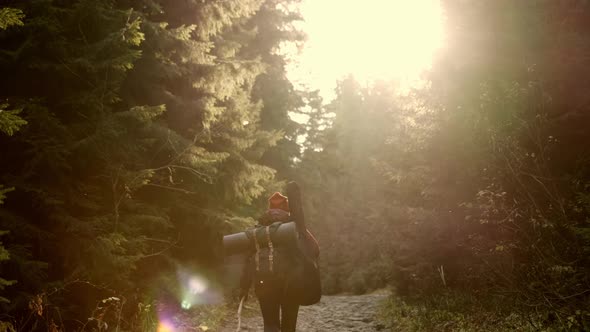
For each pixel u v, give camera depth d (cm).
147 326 817
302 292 621
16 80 680
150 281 928
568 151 905
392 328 970
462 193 1052
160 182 1012
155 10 938
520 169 784
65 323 727
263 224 661
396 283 1391
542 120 813
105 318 777
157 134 895
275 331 605
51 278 721
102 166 773
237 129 1148
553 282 627
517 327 688
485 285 902
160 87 991
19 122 409
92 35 730
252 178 1158
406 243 1245
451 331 821
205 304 1095
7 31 644
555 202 725
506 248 763
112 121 699
